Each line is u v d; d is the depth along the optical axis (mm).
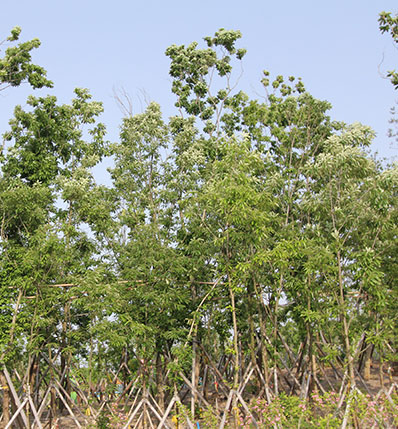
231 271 17188
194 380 18391
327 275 16781
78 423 18062
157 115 21281
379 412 14219
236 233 16719
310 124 22672
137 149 20891
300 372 21844
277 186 19766
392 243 16578
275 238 18641
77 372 18641
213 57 24328
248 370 18438
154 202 20547
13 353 17234
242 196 15828
